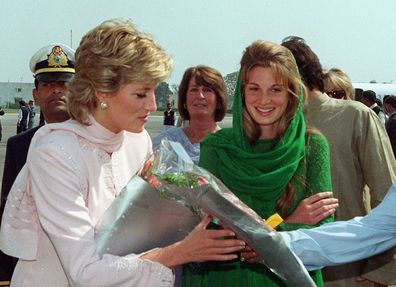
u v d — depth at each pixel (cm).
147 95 341
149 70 332
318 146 426
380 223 385
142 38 338
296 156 415
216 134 438
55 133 342
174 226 342
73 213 328
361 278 547
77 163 336
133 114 340
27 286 350
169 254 332
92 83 335
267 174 409
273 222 394
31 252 346
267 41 425
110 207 334
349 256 386
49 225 328
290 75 415
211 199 330
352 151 537
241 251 373
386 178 530
